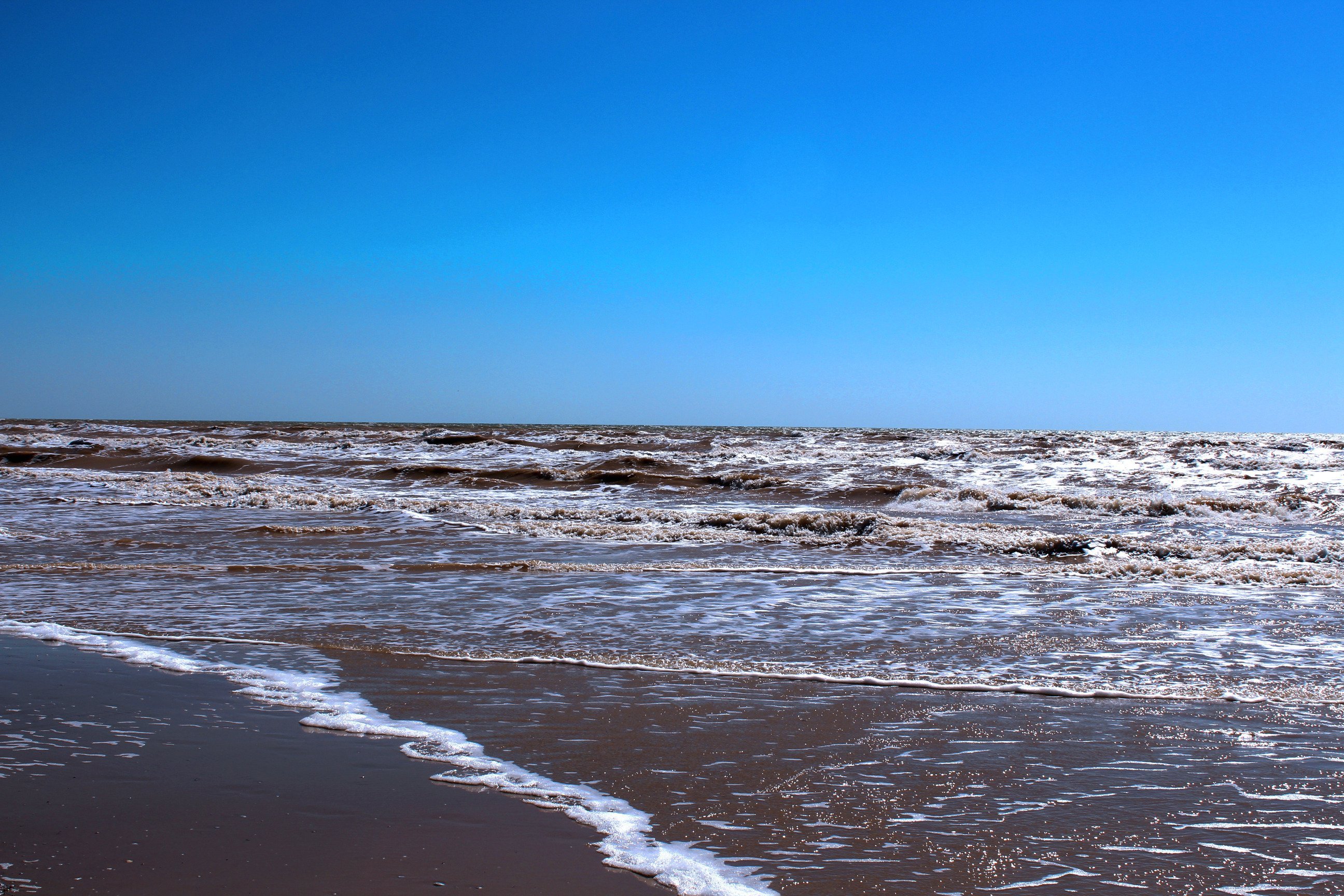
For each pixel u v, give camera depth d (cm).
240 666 664
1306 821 398
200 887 330
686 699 587
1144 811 409
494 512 1706
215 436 4288
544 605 905
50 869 343
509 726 529
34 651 700
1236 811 409
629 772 456
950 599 942
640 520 1605
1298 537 1509
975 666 674
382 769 457
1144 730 523
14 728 512
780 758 477
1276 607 889
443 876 344
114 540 1337
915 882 345
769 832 388
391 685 616
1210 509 1786
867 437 5472
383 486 2359
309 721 534
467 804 415
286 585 1007
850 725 532
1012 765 466
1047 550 1272
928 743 500
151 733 508
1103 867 357
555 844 374
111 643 728
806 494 2145
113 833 377
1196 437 5569
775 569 1125
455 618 843
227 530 1455
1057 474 2464
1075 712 559
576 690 608
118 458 3002
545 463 2888
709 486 2328
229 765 460
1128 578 1072
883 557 1241
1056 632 789
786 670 663
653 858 362
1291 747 492
